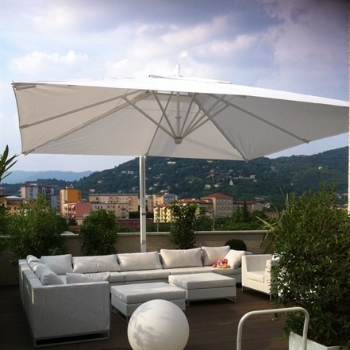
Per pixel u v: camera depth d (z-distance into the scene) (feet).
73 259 29.96
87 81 19.15
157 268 31.35
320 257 13.74
